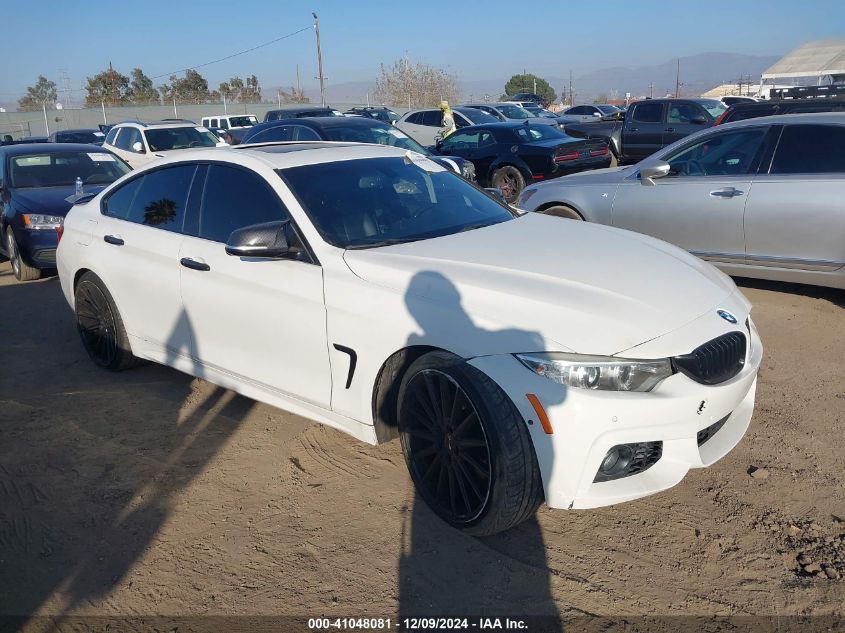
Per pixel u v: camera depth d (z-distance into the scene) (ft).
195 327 14.28
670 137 53.98
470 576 9.84
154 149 48.16
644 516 11.03
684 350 9.75
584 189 23.68
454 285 10.68
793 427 13.50
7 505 12.02
